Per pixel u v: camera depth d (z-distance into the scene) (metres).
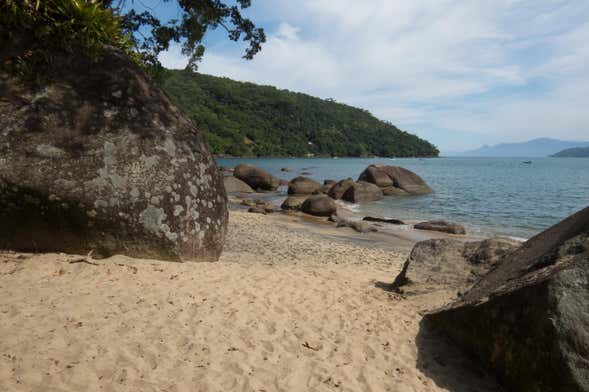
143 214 6.03
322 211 19.28
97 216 5.77
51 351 3.39
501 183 43.16
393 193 29.66
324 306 5.34
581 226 4.30
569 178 53.16
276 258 9.33
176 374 3.32
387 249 12.46
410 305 5.50
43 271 5.11
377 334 4.55
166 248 6.21
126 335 3.81
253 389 3.26
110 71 6.55
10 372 3.08
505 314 3.62
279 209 20.86
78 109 6.12
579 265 3.30
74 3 6.19
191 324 4.21
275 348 3.97
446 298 5.50
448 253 6.41
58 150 5.75
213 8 11.41
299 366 3.71
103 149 5.99
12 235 5.68
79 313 4.11
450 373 3.87
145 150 6.28
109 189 5.85
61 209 5.63
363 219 18.38
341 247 11.88
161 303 4.62
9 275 4.87
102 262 5.63
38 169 5.56
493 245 6.26
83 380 3.10
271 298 5.38
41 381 3.03
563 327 3.09
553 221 19.20
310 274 7.18
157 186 6.20
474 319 4.02
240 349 3.86
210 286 5.47
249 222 15.49
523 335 3.38
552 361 3.10
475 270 5.93
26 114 5.80
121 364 3.35
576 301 3.15
